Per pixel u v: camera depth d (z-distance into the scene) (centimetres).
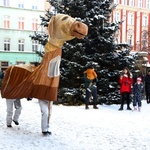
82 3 1677
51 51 768
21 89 804
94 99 1465
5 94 834
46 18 1747
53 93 770
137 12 5475
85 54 1673
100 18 1617
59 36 750
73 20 727
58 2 1756
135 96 1472
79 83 1672
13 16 4488
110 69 1727
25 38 4550
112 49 1702
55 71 772
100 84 1669
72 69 1608
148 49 4481
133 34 5412
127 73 1488
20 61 4509
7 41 4459
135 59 1747
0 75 2595
